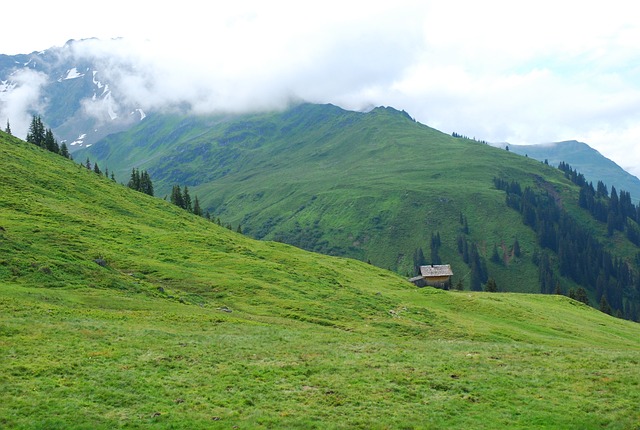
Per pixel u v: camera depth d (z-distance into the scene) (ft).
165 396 92.27
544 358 133.69
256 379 104.58
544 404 97.55
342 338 154.30
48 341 113.70
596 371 119.44
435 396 100.73
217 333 145.07
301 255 403.13
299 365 115.65
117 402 87.76
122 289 185.68
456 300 278.87
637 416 92.12
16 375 94.48
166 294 195.62
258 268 260.62
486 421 89.56
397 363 122.01
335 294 240.32
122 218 346.95
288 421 85.25
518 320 256.52
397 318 216.95
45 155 472.44
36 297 152.56
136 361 108.47
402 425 86.74
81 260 204.33
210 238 315.37
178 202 624.18
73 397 87.61
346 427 84.58
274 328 163.32
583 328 266.16
